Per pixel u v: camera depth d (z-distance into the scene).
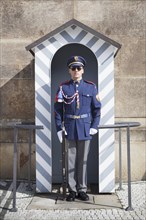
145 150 5.54
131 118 5.56
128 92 5.57
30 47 4.69
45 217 4.04
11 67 5.59
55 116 4.59
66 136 4.57
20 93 5.59
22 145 5.55
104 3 5.55
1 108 5.59
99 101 4.61
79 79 4.59
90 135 4.58
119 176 5.17
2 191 5.02
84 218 4.00
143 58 5.55
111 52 4.71
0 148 5.58
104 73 4.72
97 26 5.56
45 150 4.82
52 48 4.72
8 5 5.56
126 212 4.18
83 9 5.56
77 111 4.55
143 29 5.56
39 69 4.75
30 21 5.56
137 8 5.55
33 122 5.52
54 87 5.30
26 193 4.91
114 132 5.21
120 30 5.55
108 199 4.65
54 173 5.30
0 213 4.18
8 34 5.58
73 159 4.64
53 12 5.56
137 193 4.91
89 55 5.27
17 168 5.57
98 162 5.04
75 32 4.70
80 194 4.63
